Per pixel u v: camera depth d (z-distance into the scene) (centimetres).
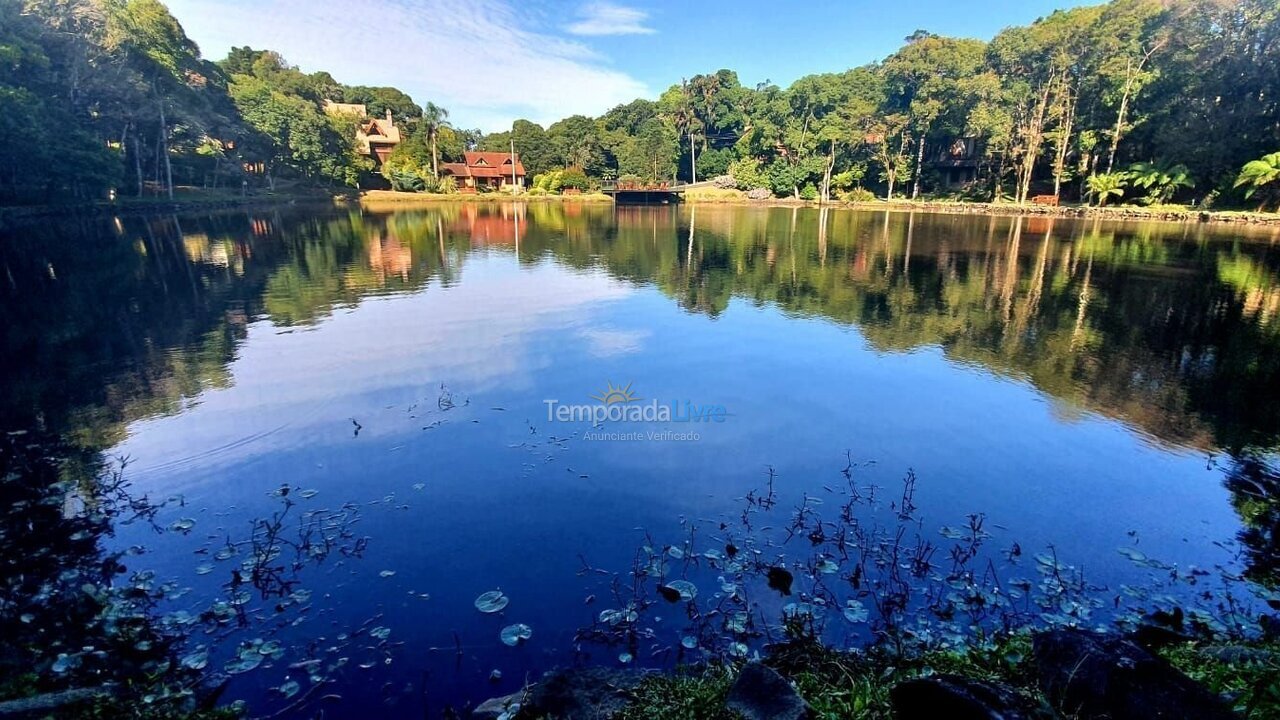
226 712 347
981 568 492
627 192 5997
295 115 5141
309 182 5616
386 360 1013
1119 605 448
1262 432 756
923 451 702
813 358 1047
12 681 362
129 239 2522
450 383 904
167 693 359
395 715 349
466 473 638
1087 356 1067
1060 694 288
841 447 711
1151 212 3594
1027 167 4622
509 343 1120
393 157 6512
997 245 2577
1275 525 558
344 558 495
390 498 588
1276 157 3017
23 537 521
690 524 551
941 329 1252
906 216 4319
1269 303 1478
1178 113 3572
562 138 7494
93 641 402
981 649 385
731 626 422
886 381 934
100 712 339
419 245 2550
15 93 2509
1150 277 1808
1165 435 746
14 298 1470
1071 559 506
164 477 628
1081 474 652
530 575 475
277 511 565
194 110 4022
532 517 558
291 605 438
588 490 607
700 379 934
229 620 423
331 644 402
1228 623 427
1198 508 587
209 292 1560
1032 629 418
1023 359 1052
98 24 3133
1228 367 1010
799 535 536
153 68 3644
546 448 697
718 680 352
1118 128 3894
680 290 1639
